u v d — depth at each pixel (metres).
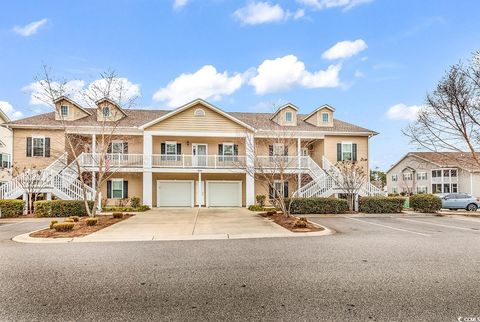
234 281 5.77
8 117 28.77
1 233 12.11
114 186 24.00
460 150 20.98
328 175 21.17
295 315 4.28
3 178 24.42
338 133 24.89
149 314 4.33
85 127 22.17
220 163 23.86
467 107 19.45
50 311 4.44
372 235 11.28
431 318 4.20
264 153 25.42
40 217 17.23
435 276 6.02
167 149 24.73
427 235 11.27
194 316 4.25
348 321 4.10
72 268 6.71
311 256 7.80
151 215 18.12
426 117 21.88
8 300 4.86
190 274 6.23
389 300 4.81
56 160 20.97
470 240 10.17
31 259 7.57
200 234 11.51
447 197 26.36
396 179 52.44
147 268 6.70
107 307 4.58
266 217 17.00
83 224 13.66
